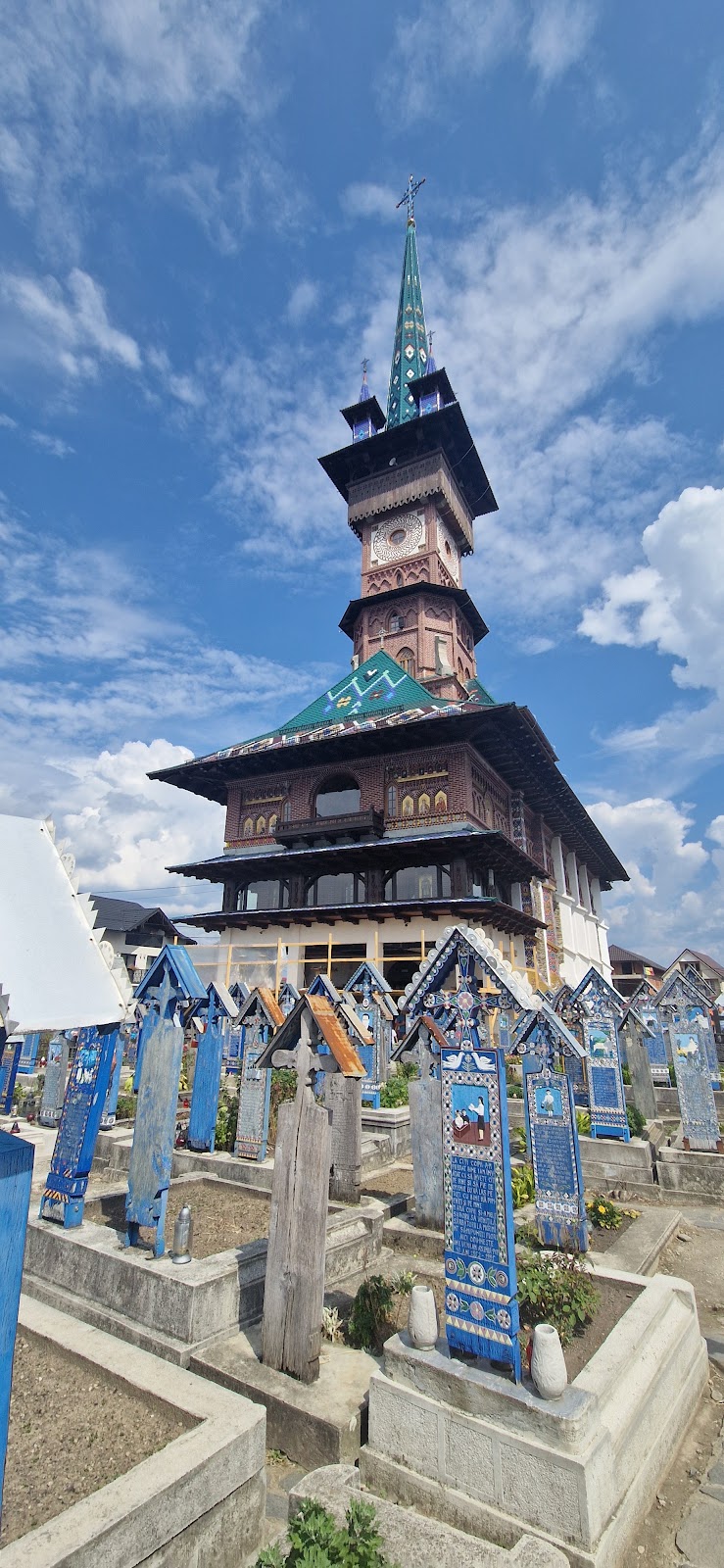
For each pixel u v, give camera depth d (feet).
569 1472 13.37
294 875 103.76
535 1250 26.25
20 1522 12.85
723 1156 38.70
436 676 137.39
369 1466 15.89
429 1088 29.86
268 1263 19.57
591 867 180.75
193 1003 23.07
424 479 152.46
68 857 14.78
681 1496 16.15
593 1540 12.99
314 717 119.03
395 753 103.24
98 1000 12.67
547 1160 27.73
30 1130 51.24
